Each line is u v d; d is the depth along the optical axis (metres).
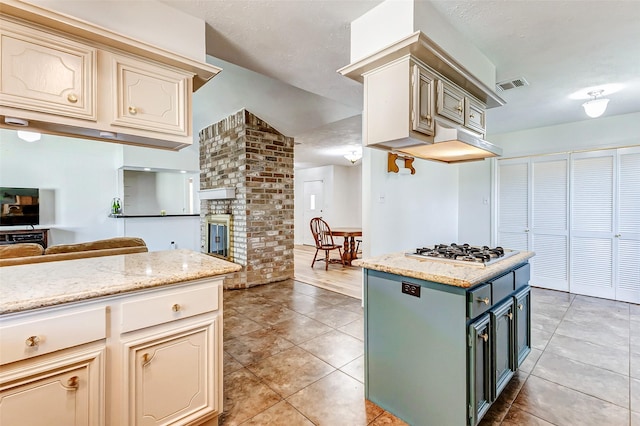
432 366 1.54
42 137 5.48
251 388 1.94
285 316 3.18
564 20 1.76
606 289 3.80
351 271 5.38
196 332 1.46
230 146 4.48
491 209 4.67
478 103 2.27
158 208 6.94
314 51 2.14
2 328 1.01
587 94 2.94
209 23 1.80
